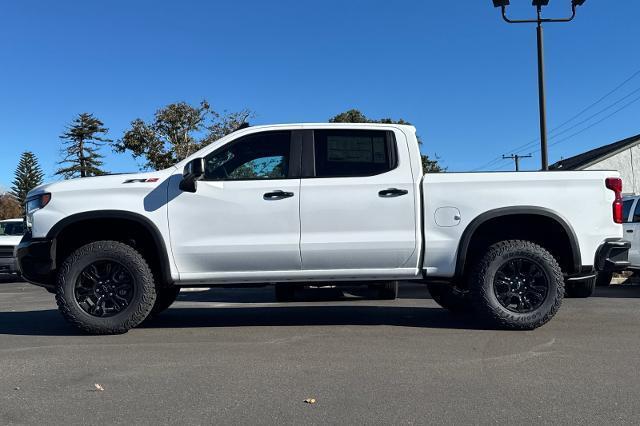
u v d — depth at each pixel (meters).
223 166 6.21
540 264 6.03
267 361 5.09
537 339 5.81
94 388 4.37
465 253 6.05
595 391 4.20
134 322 6.08
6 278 17.03
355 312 7.88
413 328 6.51
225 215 6.04
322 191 6.06
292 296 7.98
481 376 4.57
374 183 6.07
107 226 6.34
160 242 6.02
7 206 69.69
